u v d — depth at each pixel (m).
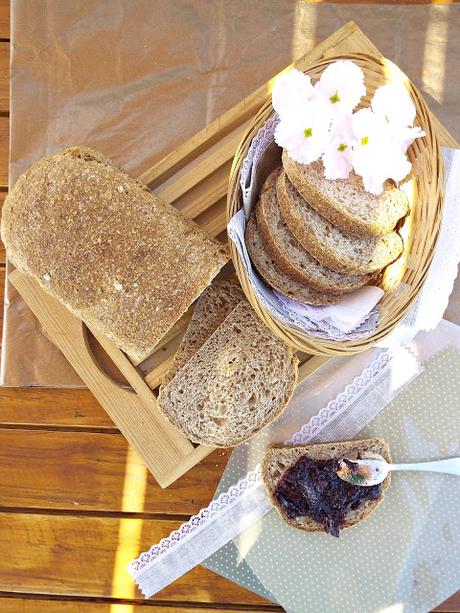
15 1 0.48
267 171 0.40
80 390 0.49
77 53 0.48
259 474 0.46
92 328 0.43
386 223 0.38
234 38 0.48
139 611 0.49
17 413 0.49
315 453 0.46
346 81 0.35
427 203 0.38
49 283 0.39
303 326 0.38
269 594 0.48
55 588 0.49
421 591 0.47
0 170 0.49
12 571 0.49
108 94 0.48
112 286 0.38
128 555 0.49
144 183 0.42
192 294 0.38
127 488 0.49
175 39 0.48
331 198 0.37
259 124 0.37
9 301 0.48
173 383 0.42
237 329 0.42
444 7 0.47
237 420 0.42
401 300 0.39
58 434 0.49
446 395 0.46
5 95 0.49
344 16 0.47
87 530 0.49
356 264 0.38
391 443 0.47
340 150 0.36
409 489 0.47
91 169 0.37
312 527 0.46
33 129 0.48
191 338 0.43
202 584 0.49
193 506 0.48
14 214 0.39
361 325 0.39
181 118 0.48
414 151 0.39
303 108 0.35
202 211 0.42
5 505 0.49
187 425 0.43
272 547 0.47
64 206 0.37
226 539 0.47
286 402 0.42
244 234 0.39
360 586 0.47
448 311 0.47
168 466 0.44
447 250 0.42
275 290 0.39
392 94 0.35
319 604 0.47
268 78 0.48
